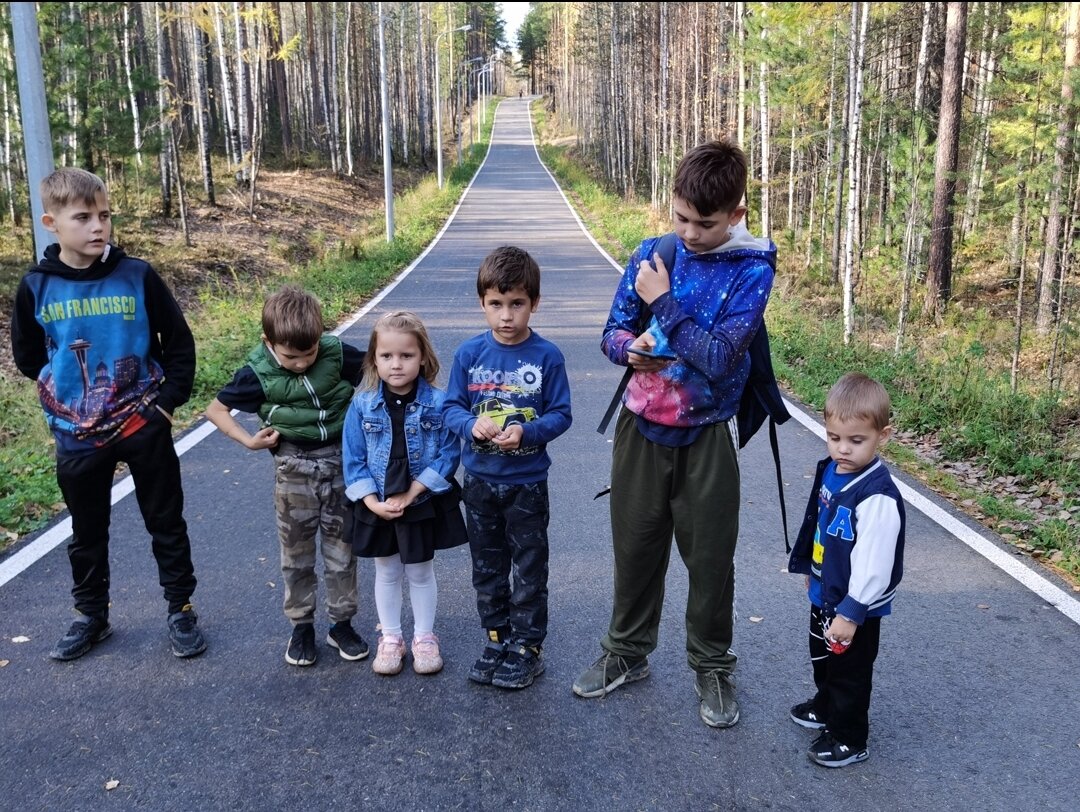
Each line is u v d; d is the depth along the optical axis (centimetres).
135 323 355
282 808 277
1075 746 312
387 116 2316
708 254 297
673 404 305
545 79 12431
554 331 1207
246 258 1859
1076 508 563
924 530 525
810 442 720
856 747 299
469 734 318
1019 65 1156
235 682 352
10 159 1684
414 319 338
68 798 281
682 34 3316
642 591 339
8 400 809
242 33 2903
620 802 281
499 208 3625
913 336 1302
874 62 1858
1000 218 1808
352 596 370
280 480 354
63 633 388
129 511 539
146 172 2208
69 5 1445
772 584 448
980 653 378
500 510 341
